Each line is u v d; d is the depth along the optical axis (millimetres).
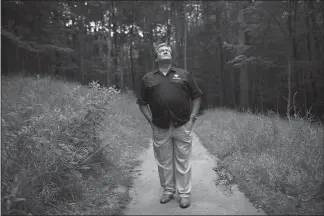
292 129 5000
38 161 3064
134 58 33938
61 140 3422
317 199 2998
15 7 12297
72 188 3152
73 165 3387
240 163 4512
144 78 3094
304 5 12273
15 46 13078
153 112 3061
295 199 3016
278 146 4688
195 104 3197
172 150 3221
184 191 3105
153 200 3234
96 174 3904
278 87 16328
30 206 2699
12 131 3451
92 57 24281
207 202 3131
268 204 2941
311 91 14328
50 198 2895
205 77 28703
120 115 8727
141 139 7445
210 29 25031
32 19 13750
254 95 19203
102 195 3268
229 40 21781
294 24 12711
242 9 14648
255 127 6012
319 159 3746
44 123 3572
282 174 3547
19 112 4410
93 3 17594
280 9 12992
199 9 26797
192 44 28141
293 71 13484
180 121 3023
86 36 24297
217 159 5277
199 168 4660
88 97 4438
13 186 2629
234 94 24094
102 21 23312
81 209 2861
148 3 25750
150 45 29125
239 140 5574
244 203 3062
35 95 6246
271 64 14094
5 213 2533
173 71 3055
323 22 11234
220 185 3732
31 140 3070
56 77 11867
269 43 14188
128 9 24844
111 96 4438
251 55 14523
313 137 4441
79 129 3941
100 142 4348
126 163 4797
